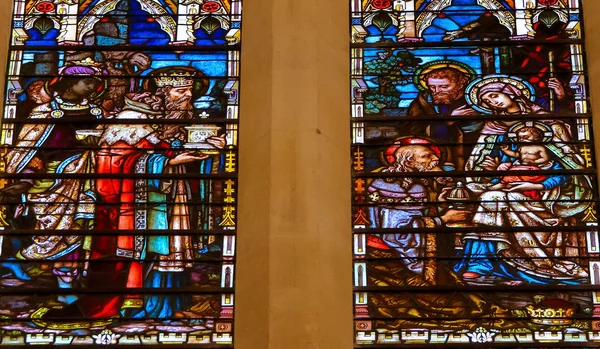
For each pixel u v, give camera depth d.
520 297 16.31
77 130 17.28
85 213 16.80
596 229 16.67
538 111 17.38
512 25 17.94
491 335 16.11
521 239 16.62
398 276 16.42
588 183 16.94
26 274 16.47
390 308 16.25
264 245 15.95
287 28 17.22
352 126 17.25
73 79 17.61
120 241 16.64
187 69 17.67
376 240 16.61
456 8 18.05
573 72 17.61
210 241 16.64
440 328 16.14
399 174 16.95
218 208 16.81
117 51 17.80
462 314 16.22
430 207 16.80
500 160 17.08
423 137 17.20
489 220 16.72
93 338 16.12
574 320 16.19
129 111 17.41
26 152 17.16
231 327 16.17
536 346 16.06
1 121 17.31
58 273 16.48
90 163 17.09
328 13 17.50
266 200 16.20
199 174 17.00
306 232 15.96
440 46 17.80
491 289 16.33
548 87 17.52
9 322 16.20
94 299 16.34
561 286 16.34
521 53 17.75
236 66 17.69
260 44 17.30
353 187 16.89
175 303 16.31
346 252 16.20
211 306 16.30
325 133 16.66
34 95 17.50
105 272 16.48
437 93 17.48
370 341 16.06
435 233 16.66
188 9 18.08
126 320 16.22
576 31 17.86
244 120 17.00
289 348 15.34
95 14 18.05
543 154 17.12
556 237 16.62
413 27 17.91
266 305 15.61
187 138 17.23
